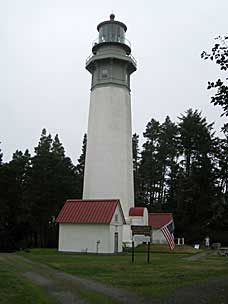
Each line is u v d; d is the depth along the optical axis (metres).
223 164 49.44
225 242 56.22
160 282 17.56
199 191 58.97
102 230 37.09
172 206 66.19
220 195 58.25
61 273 20.52
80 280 18.00
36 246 56.44
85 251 37.25
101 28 47.56
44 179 57.41
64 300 13.12
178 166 68.81
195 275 20.16
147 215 45.09
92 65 47.31
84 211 38.84
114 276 19.44
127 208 43.56
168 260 29.25
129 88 47.94
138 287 16.22
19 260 27.45
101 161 44.19
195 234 57.28
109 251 36.50
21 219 50.78
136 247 42.16
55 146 71.56
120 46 46.81
